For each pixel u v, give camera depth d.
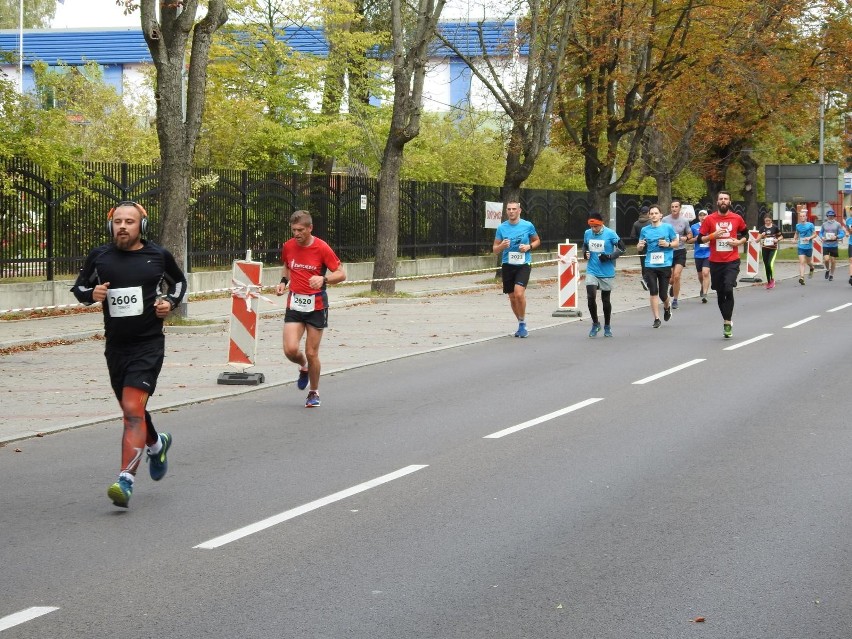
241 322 15.30
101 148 36.59
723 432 11.56
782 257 56.62
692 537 7.63
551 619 6.00
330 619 6.02
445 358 18.17
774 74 45.03
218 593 6.47
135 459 8.54
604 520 8.09
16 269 23.42
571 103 42.62
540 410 13.02
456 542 7.54
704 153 53.22
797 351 18.61
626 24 39.19
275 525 8.02
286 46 39.94
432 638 5.72
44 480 9.57
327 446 10.97
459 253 41.09
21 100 25.30
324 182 33.88
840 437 11.27
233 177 30.17
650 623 5.93
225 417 12.76
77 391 14.59
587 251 20.98
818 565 6.97
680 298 31.17
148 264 8.85
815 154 62.34
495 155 48.81
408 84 30.58
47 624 5.96
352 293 30.80
